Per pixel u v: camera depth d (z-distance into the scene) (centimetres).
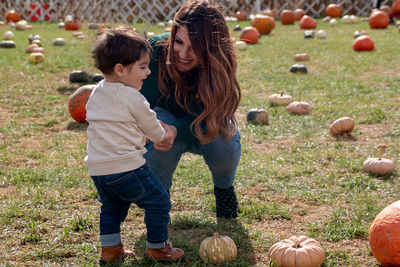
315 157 582
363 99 855
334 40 1620
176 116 385
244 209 434
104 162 309
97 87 317
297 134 677
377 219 335
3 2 2630
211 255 342
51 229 399
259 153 601
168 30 1797
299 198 465
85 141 654
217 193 419
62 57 1289
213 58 337
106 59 302
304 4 2498
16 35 1884
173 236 388
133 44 302
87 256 355
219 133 371
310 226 403
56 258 354
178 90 364
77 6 2372
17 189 482
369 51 1367
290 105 794
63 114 784
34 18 2623
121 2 2139
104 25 1198
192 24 331
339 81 1014
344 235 388
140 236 391
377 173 521
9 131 686
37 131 698
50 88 955
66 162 567
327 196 468
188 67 347
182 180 510
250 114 737
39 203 447
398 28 1783
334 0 2461
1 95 888
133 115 311
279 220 420
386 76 1043
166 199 330
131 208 445
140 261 343
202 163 571
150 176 322
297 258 327
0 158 578
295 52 1395
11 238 382
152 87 377
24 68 1130
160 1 2380
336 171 535
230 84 348
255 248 368
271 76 1073
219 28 337
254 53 1385
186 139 374
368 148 611
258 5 2467
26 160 576
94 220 414
